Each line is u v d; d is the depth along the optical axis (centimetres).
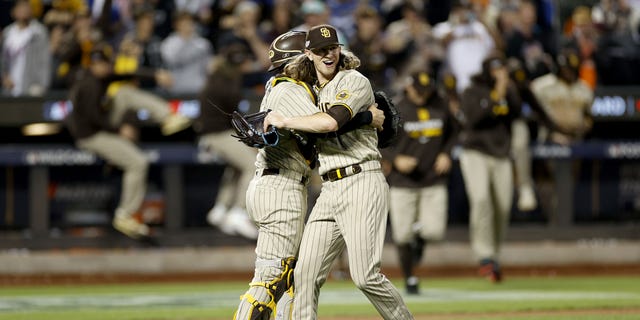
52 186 5356
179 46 5459
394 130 2306
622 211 5600
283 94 2205
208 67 5534
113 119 5097
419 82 3975
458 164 5456
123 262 5200
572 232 5516
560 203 5503
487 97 4391
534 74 5509
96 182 5375
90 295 4303
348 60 2241
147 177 5409
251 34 5409
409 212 4022
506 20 5719
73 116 4994
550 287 4441
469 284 4628
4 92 5506
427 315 3297
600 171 5578
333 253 2248
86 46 5316
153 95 5197
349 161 2192
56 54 5600
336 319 3241
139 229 5184
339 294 4231
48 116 5266
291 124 2106
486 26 5516
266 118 2123
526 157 5103
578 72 5184
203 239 5328
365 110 2200
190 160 5303
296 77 2236
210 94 4947
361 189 2184
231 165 5153
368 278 2183
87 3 5978
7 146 5381
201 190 5434
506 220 4572
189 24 5497
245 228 5134
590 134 5622
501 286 4500
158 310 3606
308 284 2219
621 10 5928
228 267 5231
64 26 5675
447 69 5509
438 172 4019
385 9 6016
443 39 5519
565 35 5956
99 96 4978
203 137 5022
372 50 5312
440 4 6166
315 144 2236
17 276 5125
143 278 5106
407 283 4056
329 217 2225
